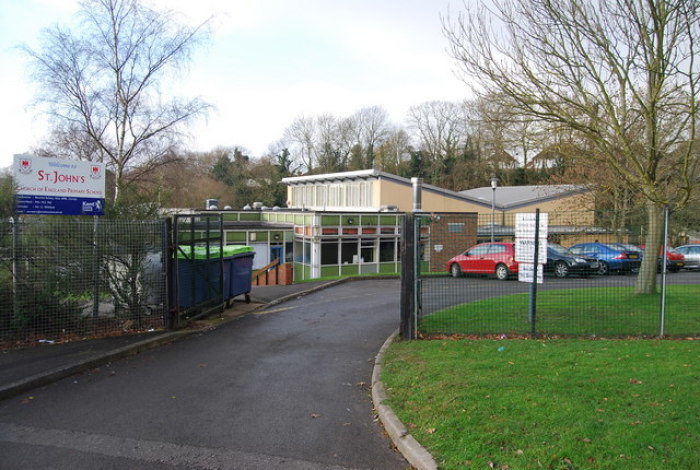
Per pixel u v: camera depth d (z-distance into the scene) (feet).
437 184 193.77
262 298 43.14
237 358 24.22
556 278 29.25
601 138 29.40
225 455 13.88
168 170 62.59
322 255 99.40
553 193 105.81
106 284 27.09
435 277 28.48
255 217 122.31
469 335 26.14
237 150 204.54
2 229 24.11
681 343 23.18
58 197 26.91
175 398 18.51
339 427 15.81
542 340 24.53
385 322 33.37
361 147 215.51
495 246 29.48
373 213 105.70
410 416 15.48
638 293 29.66
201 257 32.22
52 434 15.19
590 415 14.53
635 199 49.62
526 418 14.58
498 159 176.14
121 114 57.52
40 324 25.22
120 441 14.73
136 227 27.73
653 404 15.17
